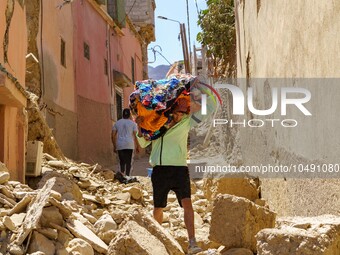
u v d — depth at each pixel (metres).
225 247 5.25
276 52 7.31
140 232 4.79
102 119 20.09
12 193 5.96
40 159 8.80
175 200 9.10
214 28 17.27
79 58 17.25
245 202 5.17
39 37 13.09
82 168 10.55
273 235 3.86
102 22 21.23
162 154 5.29
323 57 4.83
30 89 12.48
